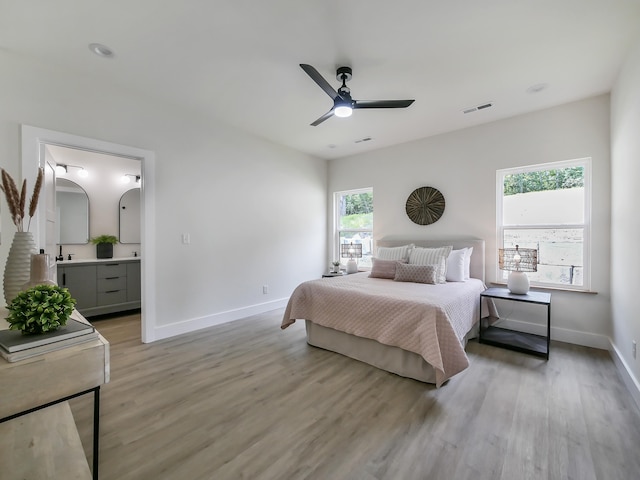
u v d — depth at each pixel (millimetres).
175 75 2676
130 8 1861
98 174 4480
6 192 1620
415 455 1520
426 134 4141
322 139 4375
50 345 1086
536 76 2631
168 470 1414
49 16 1934
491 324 3543
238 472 1407
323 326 2957
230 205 3918
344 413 1890
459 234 3951
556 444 1598
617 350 2578
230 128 3896
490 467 1438
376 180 4844
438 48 2244
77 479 1221
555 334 3217
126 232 4734
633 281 2148
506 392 2137
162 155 3232
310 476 1385
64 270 3748
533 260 3070
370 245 5102
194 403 1997
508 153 3555
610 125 2889
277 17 1932
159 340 3203
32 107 2439
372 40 2156
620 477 1374
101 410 1909
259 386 2230
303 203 5016
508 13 1882
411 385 2254
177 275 3381
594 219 3008
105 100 2812
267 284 4426
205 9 1863
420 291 2822
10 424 1469
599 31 2041
